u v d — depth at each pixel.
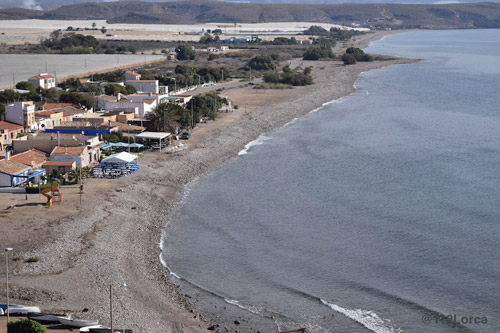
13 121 130.38
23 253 70.44
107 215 84.75
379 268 69.38
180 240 78.31
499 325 56.78
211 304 61.53
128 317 57.00
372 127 154.75
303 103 195.75
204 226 83.50
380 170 112.12
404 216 86.19
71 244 73.50
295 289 64.69
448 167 113.56
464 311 59.53
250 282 66.56
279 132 149.88
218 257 73.12
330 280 66.62
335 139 140.12
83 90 196.12
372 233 79.88
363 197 95.56
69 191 96.00
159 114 137.50
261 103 196.38
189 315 58.94
